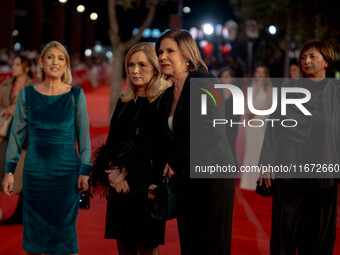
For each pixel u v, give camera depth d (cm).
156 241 396
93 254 500
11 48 3097
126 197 391
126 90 398
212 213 346
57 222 428
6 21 3072
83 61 3488
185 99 350
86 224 602
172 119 357
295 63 696
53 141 429
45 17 5762
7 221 592
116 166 382
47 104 430
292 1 1947
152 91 385
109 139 396
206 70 365
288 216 428
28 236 431
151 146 380
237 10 2398
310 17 1919
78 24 5416
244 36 2566
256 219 653
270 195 438
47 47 432
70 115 430
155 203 359
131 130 388
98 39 6788
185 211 353
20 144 438
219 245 347
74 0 4375
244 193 800
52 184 427
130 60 392
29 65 609
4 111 587
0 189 586
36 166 428
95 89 3206
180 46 356
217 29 5128
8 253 499
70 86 439
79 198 436
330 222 426
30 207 429
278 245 432
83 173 429
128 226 393
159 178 374
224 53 4950
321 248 427
